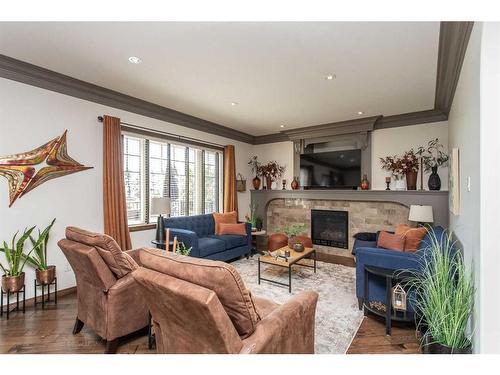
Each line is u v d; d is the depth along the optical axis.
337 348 2.05
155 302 1.34
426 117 4.33
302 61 2.65
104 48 2.44
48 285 2.84
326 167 5.33
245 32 2.16
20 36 2.24
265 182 6.29
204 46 2.38
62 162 3.14
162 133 4.34
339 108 4.17
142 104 3.91
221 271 1.20
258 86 3.31
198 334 1.21
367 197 4.73
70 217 3.21
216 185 5.62
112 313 1.95
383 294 2.51
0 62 2.62
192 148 5.04
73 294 3.15
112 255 1.95
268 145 6.27
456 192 2.46
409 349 2.04
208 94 3.60
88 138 3.39
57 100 3.10
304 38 2.24
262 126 5.41
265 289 3.25
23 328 2.36
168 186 4.58
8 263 2.71
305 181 5.61
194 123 4.84
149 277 1.28
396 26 2.05
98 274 1.92
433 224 4.09
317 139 5.46
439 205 4.06
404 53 2.47
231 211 5.56
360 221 4.92
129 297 2.03
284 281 3.52
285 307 1.52
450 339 1.63
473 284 1.70
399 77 3.01
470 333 1.76
